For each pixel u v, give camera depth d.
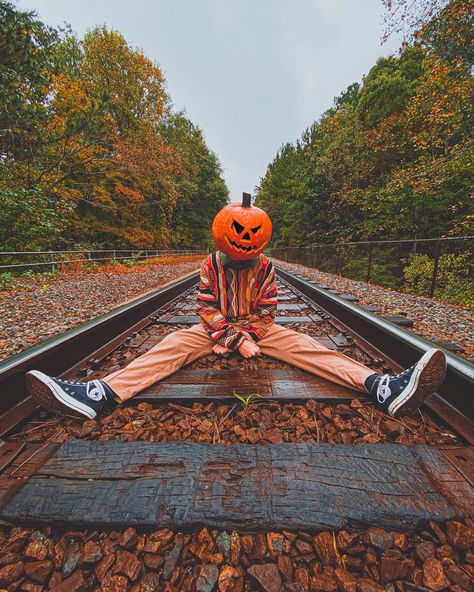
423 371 1.18
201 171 33.97
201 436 1.19
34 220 8.24
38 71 6.88
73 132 8.29
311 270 14.88
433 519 0.80
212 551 0.75
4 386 1.36
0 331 3.38
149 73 18.45
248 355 1.67
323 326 3.07
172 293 4.75
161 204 21.45
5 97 6.58
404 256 8.29
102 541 0.77
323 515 0.81
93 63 16.80
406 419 1.28
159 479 0.92
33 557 0.74
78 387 1.30
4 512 0.82
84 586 0.68
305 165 19.53
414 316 4.29
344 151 15.19
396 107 12.99
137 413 1.35
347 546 0.75
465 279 6.22
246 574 0.71
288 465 0.97
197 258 28.36
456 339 3.19
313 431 1.22
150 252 21.27
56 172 10.01
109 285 7.47
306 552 0.75
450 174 8.16
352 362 1.54
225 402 1.42
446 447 1.10
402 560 0.72
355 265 10.85
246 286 1.81
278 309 3.92
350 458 1.00
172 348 1.66
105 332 2.41
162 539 0.77
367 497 0.85
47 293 6.04
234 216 1.53
